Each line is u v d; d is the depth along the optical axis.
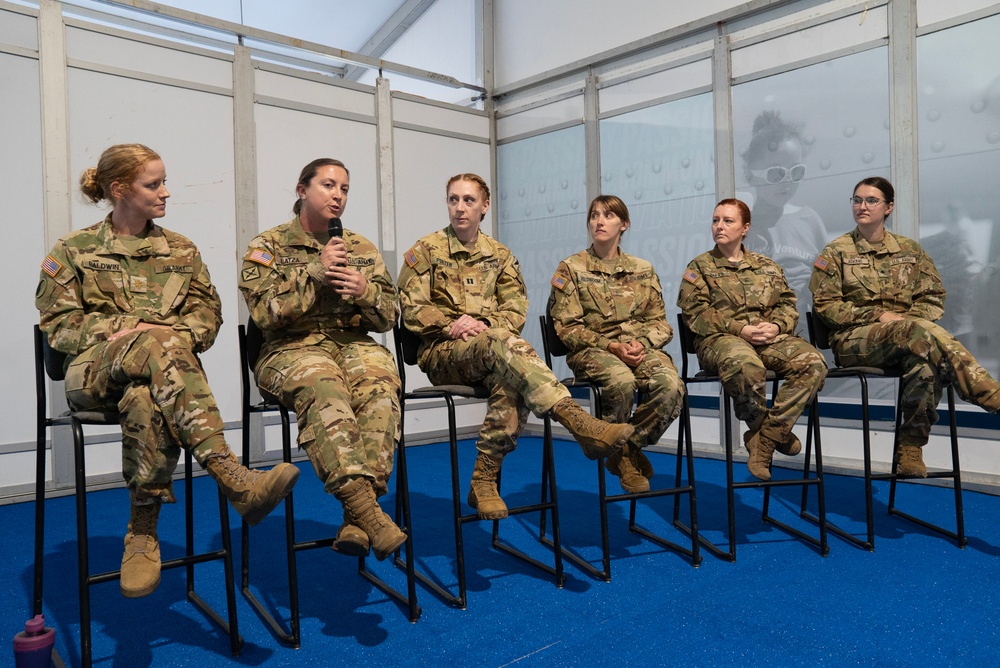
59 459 3.93
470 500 2.46
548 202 5.66
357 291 2.12
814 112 4.17
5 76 3.80
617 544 2.83
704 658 1.82
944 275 3.74
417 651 1.90
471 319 2.44
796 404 2.74
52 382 3.93
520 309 2.71
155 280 2.11
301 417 1.96
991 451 3.61
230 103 4.56
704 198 4.68
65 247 2.02
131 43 4.18
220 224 4.52
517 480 4.04
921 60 3.78
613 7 5.13
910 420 2.83
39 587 2.01
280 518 3.27
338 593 2.34
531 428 5.90
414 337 2.60
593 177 5.30
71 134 3.99
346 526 1.89
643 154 5.01
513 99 5.90
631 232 5.11
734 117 4.52
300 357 2.06
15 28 3.83
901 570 2.47
